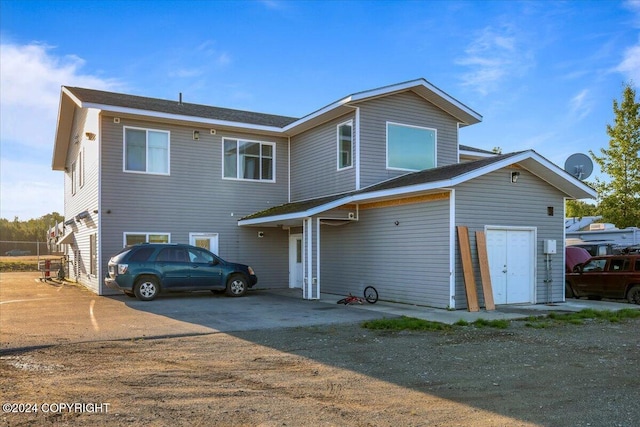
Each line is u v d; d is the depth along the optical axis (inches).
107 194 657.6
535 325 416.2
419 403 215.2
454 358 299.4
